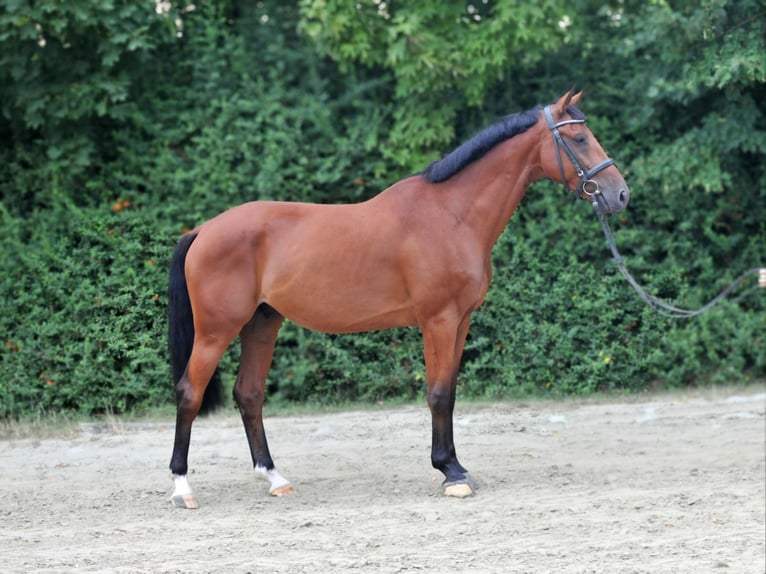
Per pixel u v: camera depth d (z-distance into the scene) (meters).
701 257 9.67
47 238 8.91
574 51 10.23
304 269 5.83
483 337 9.13
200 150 9.41
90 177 9.54
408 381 9.05
